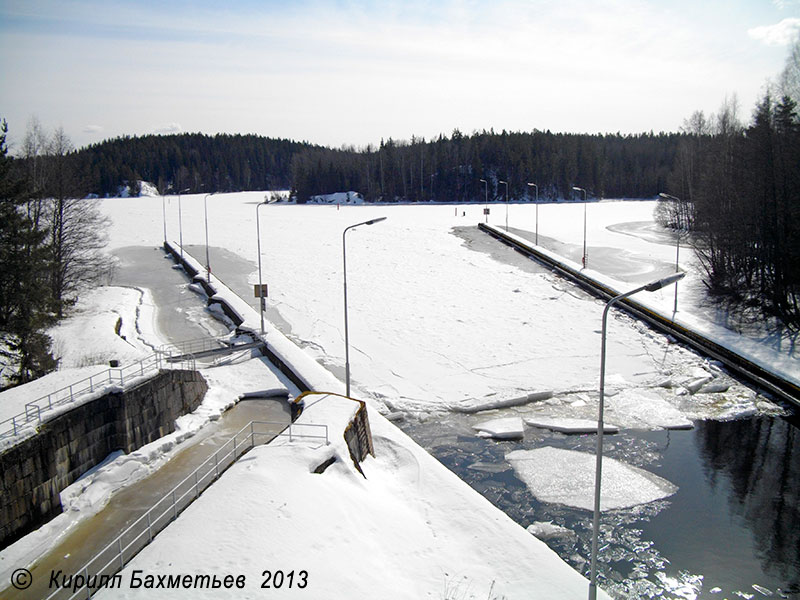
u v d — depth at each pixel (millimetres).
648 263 60938
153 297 53312
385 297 51312
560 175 154250
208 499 15711
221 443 24500
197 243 76062
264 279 57344
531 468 25266
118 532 17422
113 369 24562
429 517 18516
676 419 30422
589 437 28703
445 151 155000
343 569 13773
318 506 15930
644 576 17953
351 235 80375
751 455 26531
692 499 22609
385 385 34531
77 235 50688
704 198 54188
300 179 152375
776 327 41062
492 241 73375
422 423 30531
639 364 37594
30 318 30688
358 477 18797
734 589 17344
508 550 16656
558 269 58062
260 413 28438
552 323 44594
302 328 43469
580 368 37062
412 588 14398
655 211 94250
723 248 48562
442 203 139125
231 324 44750
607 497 22719
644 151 182375
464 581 15055
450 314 46781
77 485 19625
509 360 38219
